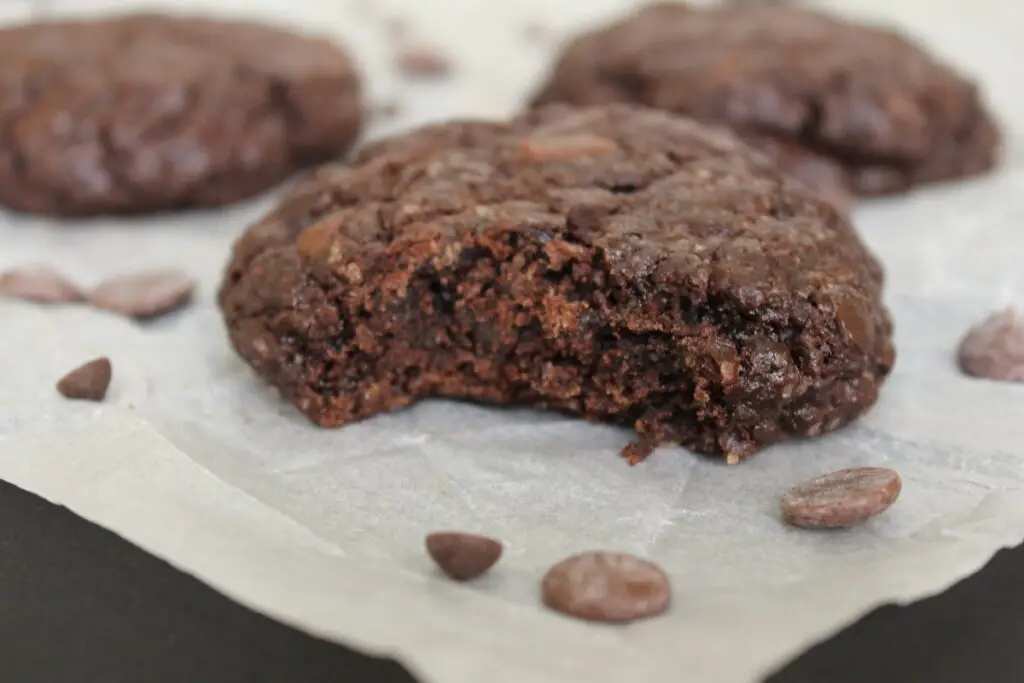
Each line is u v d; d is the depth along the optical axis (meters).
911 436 0.23
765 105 0.30
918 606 0.20
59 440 0.23
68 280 0.28
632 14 0.35
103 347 0.26
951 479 0.22
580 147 0.25
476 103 0.36
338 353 0.24
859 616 0.20
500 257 0.23
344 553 0.21
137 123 0.30
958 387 0.25
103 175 0.30
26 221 0.31
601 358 0.23
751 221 0.24
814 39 0.32
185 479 0.22
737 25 0.33
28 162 0.30
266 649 0.19
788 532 0.21
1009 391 0.24
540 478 0.23
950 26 0.41
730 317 0.23
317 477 0.23
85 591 0.20
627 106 0.28
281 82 0.32
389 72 0.38
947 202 0.31
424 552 0.21
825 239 0.24
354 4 0.44
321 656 0.19
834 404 0.23
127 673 0.19
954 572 0.20
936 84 0.31
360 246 0.23
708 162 0.25
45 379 0.25
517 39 0.41
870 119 0.30
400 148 0.26
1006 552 0.21
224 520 0.21
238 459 0.23
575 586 0.20
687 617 0.20
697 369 0.23
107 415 0.24
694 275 0.22
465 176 0.24
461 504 0.22
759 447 0.23
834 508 0.21
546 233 0.23
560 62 0.34
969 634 0.20
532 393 0.24
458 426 0.24
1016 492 0.22
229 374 0.25
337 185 0.25
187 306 0.27
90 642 0.20
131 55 0.32
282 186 0.32
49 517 0.21
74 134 0.30
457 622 0.20
